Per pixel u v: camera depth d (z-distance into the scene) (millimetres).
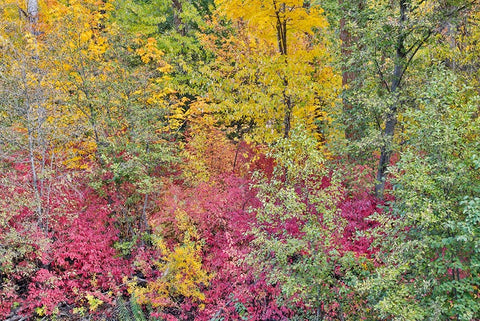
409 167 5070
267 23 10164
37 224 8312
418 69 9516
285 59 10141
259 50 11633
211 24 13867
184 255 8117
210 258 8664
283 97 10156
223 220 8719
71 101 9438
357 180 9000
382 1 9102
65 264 8766
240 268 8016
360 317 5977
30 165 8898
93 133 9828
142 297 8094
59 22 9453
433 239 4977
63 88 9609
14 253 7559
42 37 10289
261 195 6512
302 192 6586
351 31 9500
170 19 18234
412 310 4707
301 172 6238
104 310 8633
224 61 12828
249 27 11688
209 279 8516
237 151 11961
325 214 5953
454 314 4746
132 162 9273
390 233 5586
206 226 8852
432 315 4625
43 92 8750
